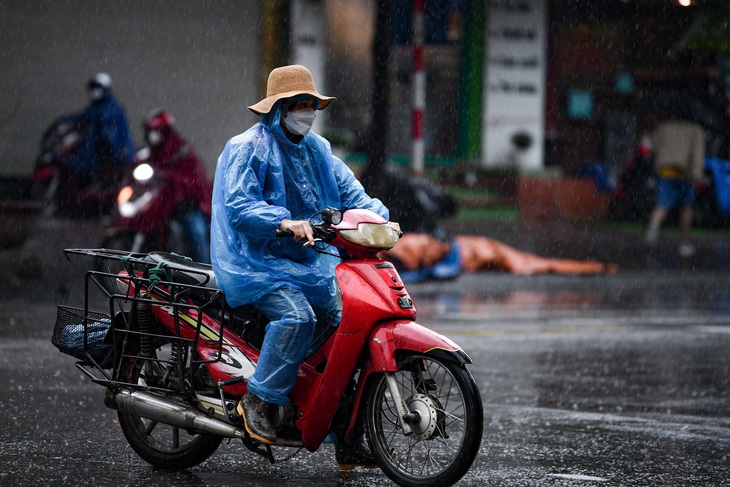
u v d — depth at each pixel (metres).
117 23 57.31
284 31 61.88
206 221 38.22
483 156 68.69
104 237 37.22
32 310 32.41
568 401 21.50
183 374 15.05
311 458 16.42
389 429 17.67
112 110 50.62
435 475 13.93
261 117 14.98
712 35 53.31
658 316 35.22
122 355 15.59
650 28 71.81
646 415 20.23
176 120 58.81
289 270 14.60
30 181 54.72
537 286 42.69
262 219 14.05
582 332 31.33
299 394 14.58
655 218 56.25
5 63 55.50
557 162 72.38
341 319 14.12
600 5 71.62
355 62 64.75
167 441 17.02
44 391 21.08
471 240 47.50
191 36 58.81
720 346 29.16
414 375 14.44
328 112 65.00
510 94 68.88
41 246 43.88
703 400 21.86
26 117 55.78
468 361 13.81
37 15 55.78
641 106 72.19
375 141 53.41
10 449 16.41
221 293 14.66
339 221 13.89
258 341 15.15
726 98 70.94
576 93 72.31
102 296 35.66
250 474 15.34
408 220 49.91
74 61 56.66
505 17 68.38
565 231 60.12
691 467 16.14
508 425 19.12
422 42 63.69
